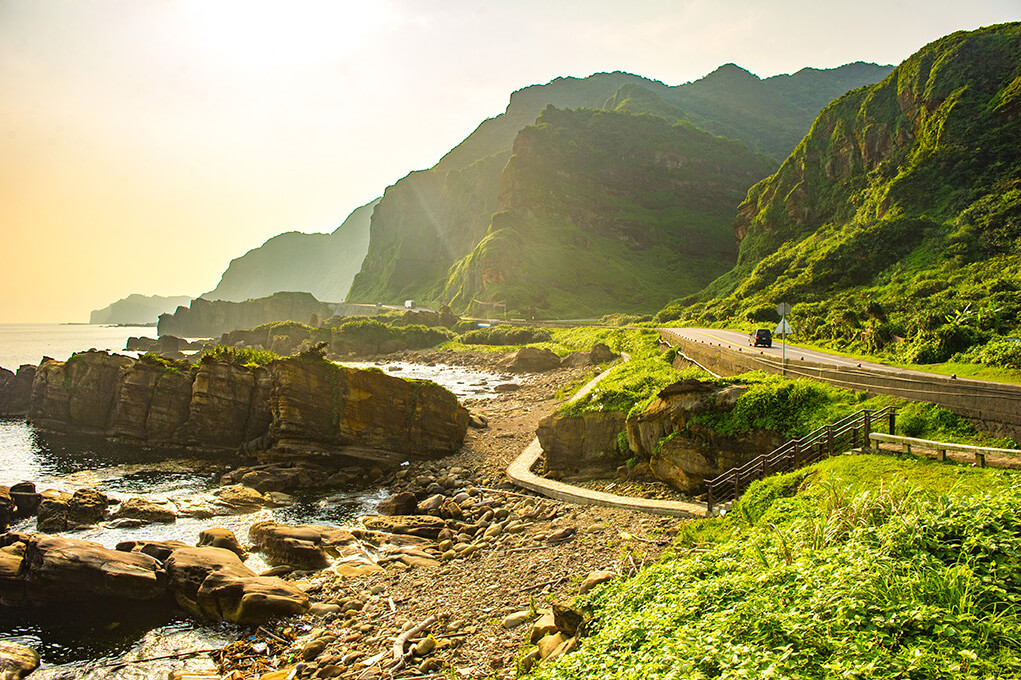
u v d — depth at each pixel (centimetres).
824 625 746
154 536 2205
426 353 10969
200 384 3697
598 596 1152
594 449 2728
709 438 2144
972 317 3184
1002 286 4284
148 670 1354
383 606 1548
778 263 8756
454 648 1262
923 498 1055
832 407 1975
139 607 1634
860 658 668
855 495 1186
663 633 886
